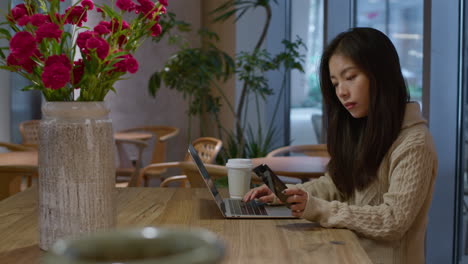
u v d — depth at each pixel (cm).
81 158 108
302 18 527
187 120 653
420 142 150
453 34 299
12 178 300
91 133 108
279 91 557
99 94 114
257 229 132
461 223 311
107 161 111
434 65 301
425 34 301
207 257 36
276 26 558
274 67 511
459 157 307
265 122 561
